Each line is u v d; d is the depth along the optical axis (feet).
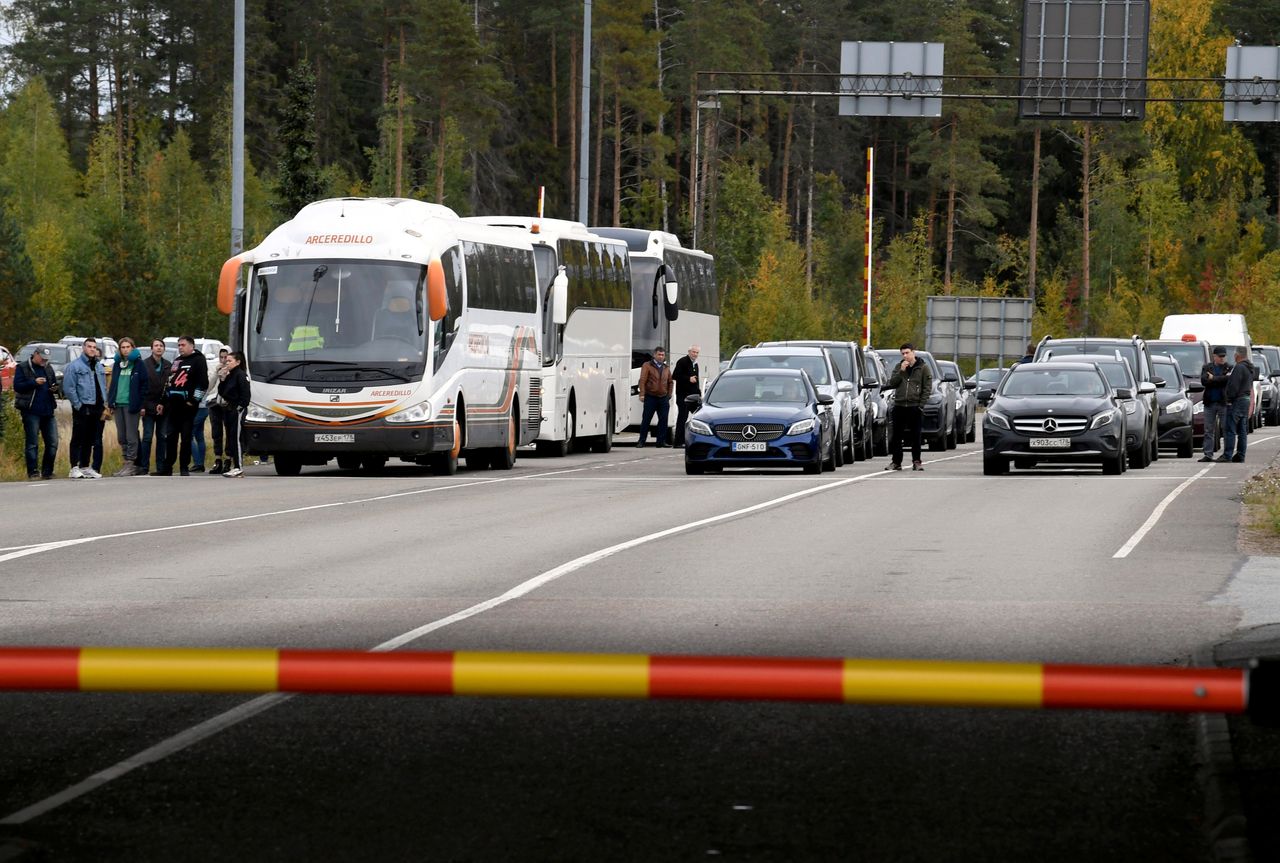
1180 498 265.13
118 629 126.72
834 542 195.72
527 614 135.54
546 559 176.55
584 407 414.21
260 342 313.94
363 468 357.20
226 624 129.39
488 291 342.23
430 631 125.90
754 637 123.54
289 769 84.28
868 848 69.62
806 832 72.13
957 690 58.90
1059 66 441.27
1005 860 67.92
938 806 76.84
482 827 72.79
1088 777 82.74
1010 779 82.28
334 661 61.05
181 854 68.54
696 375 450.30
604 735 92.84
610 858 67.97
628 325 456.04
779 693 59.82
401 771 83.87
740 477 319.47
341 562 173.47
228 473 316.19
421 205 333.21
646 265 475.31
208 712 99.04
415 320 312.91
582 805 76.89
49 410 313.32
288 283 314.96
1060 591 152.15
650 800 77.87
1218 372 379.76
